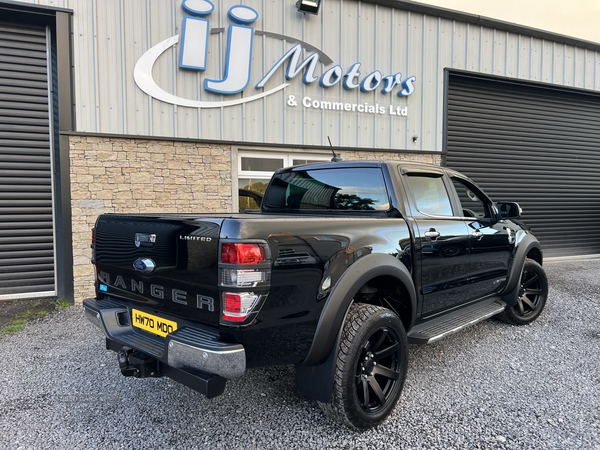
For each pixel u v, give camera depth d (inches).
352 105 286.4
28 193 236.4
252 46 254.8
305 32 269.9
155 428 98.9
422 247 116.3
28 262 237.6
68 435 95.8
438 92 314.5
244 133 258.7
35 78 235.5
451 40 316.8
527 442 92.7
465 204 148.1
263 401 112.5
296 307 83.3
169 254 87.4
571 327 176.6
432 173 135.2
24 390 119.1
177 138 240.5
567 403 110.7
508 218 161.6
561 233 382.6
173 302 87.3
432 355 144.8
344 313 91.5
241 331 76.3
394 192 117.0
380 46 292.5
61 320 192.2
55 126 239.9
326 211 132.8
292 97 269.1
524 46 345.1
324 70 276.5
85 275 225.0
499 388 119.5
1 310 210.5
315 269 86.7
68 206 223.3
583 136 387.9
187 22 237.5
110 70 228.5
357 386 96.6
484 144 345.7
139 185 235.0
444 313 132.3
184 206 245.1
